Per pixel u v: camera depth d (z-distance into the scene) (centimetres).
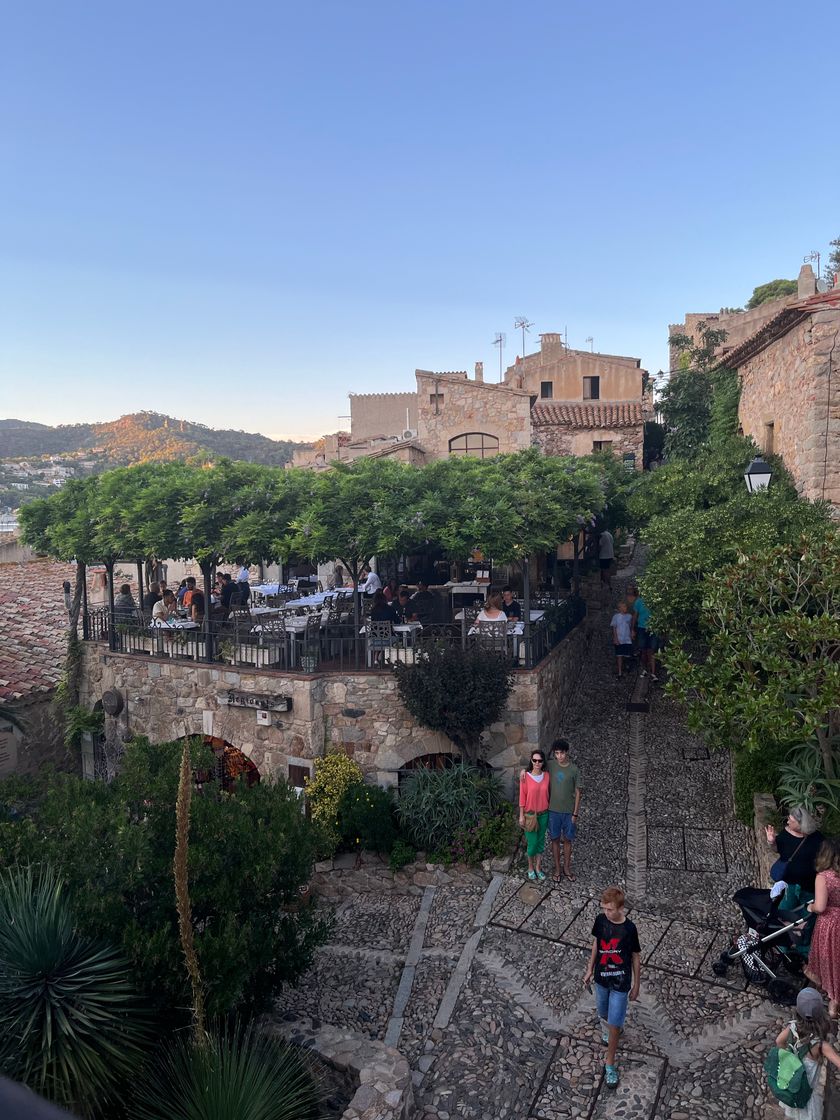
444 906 1020
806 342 1291
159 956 659
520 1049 736
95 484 1691
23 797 894
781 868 764
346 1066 696
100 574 2316
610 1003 664
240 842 777
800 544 937
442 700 1179
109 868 709
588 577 2098
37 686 1560
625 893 970
